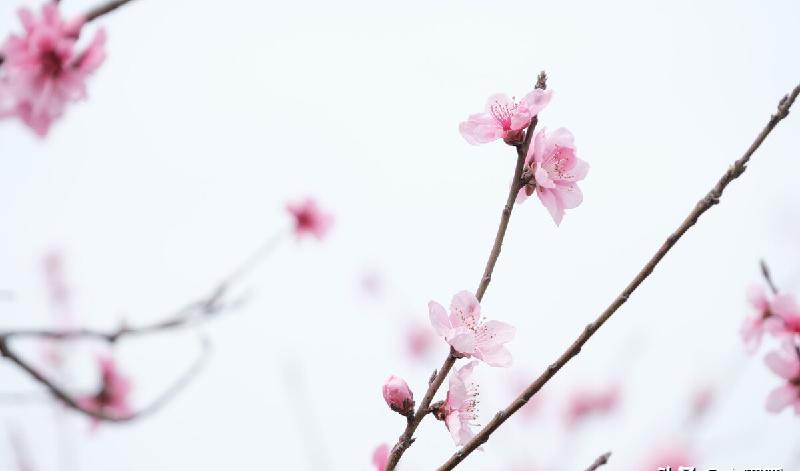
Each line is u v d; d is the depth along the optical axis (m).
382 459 0.98
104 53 1.07
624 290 0.94
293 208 1.81
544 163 1.00
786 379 1.12
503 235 0.97
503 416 0.94
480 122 1.00
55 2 1.05
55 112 1.06
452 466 0.94
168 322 1.09
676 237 0.94
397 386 0.96
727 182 0.94
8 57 1.05
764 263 1.16
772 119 0.95
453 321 0.97
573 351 0.94
